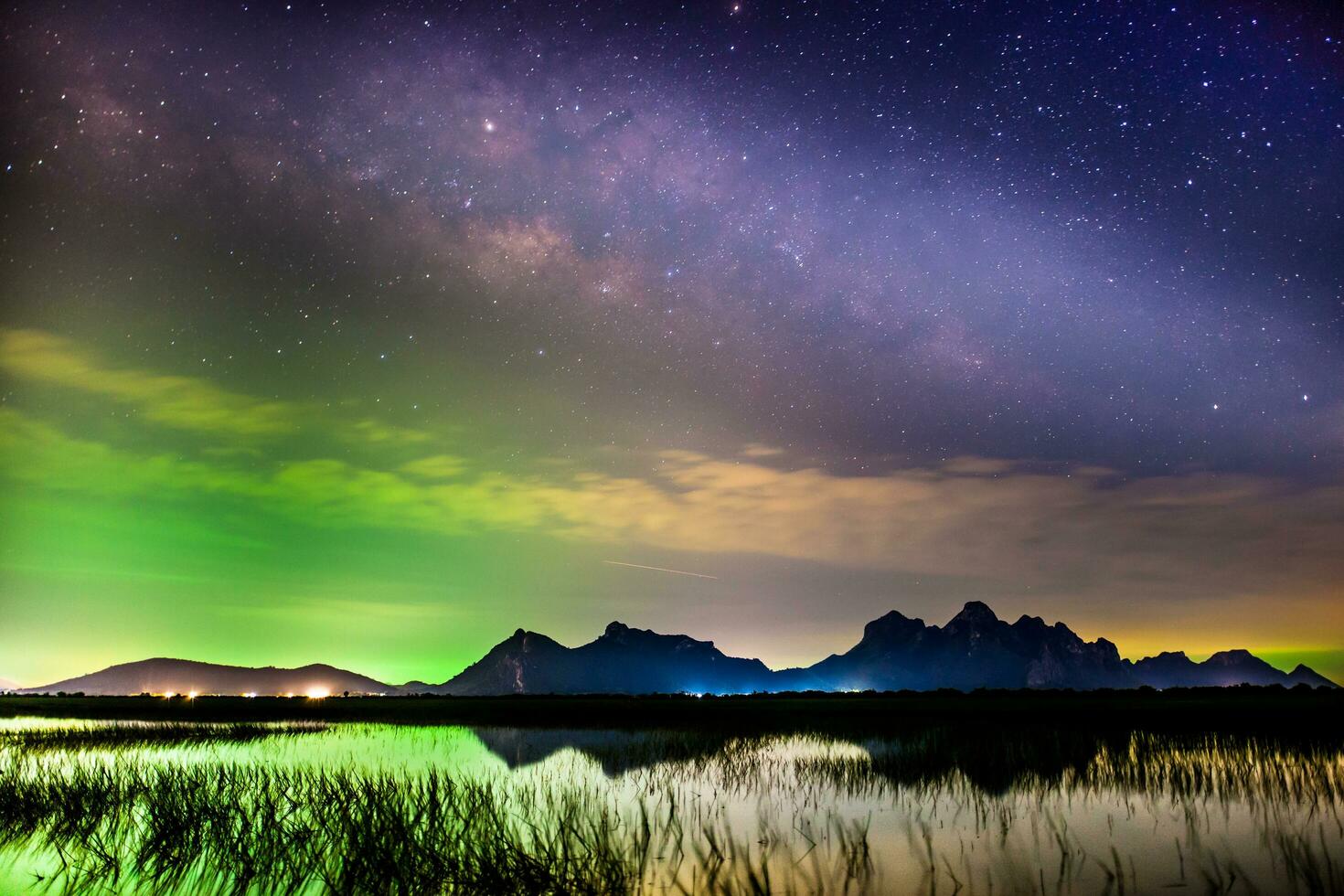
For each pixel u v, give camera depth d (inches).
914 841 538.0
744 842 533.0
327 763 967.6
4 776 715.4
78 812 610.9
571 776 844.6
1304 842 532.1
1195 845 526.6
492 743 1233.4
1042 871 464.4
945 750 1056.2
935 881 444.8
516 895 418.6
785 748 1130.0
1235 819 606.2
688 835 554.3
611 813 626.5
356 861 460.1
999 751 1035.9
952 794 724.7
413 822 527.8
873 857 497.0
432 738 1339.8
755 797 707.4
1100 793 722.2
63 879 462.3
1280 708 1707.7
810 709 2023.9
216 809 581.0
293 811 584.4
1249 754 960.9
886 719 1632.6
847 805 671.8
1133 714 1596.9
